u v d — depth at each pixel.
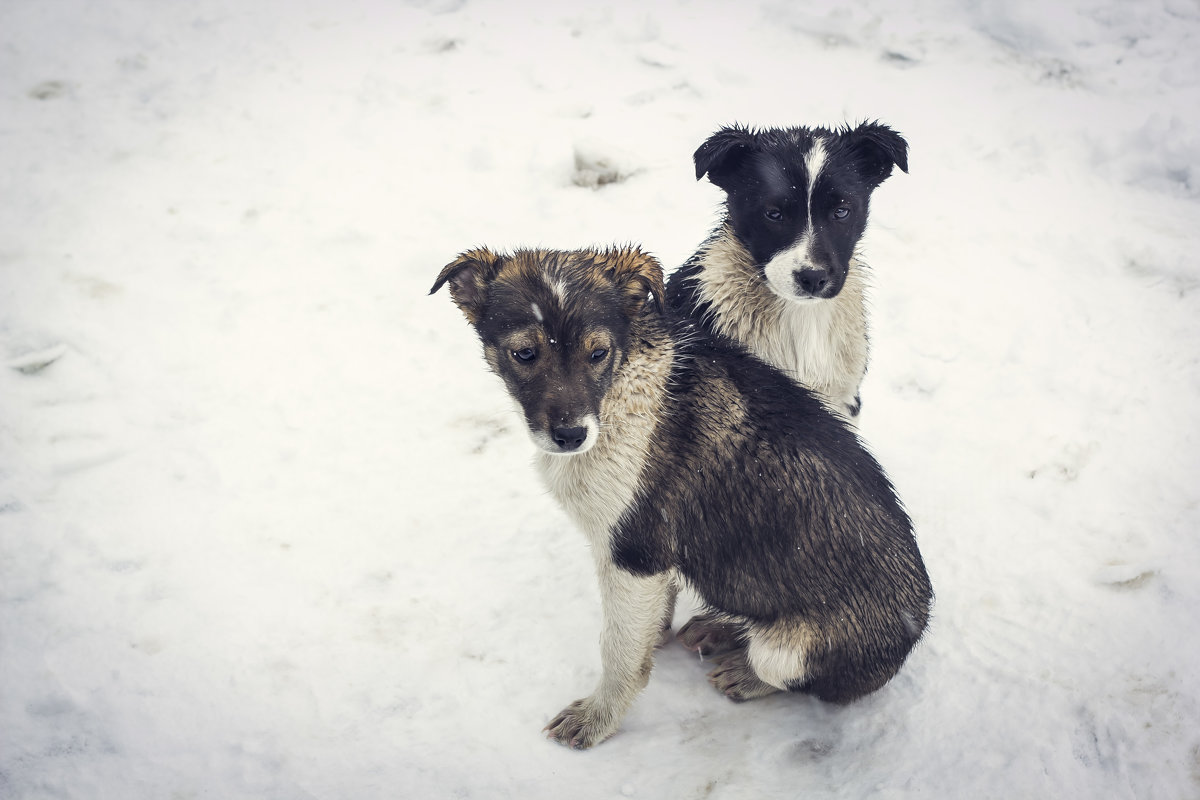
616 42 9.23
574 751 4.09
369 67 9.07
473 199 7.53
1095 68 8.69
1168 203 7.28
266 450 5.58
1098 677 4.19
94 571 4.81
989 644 4.39
